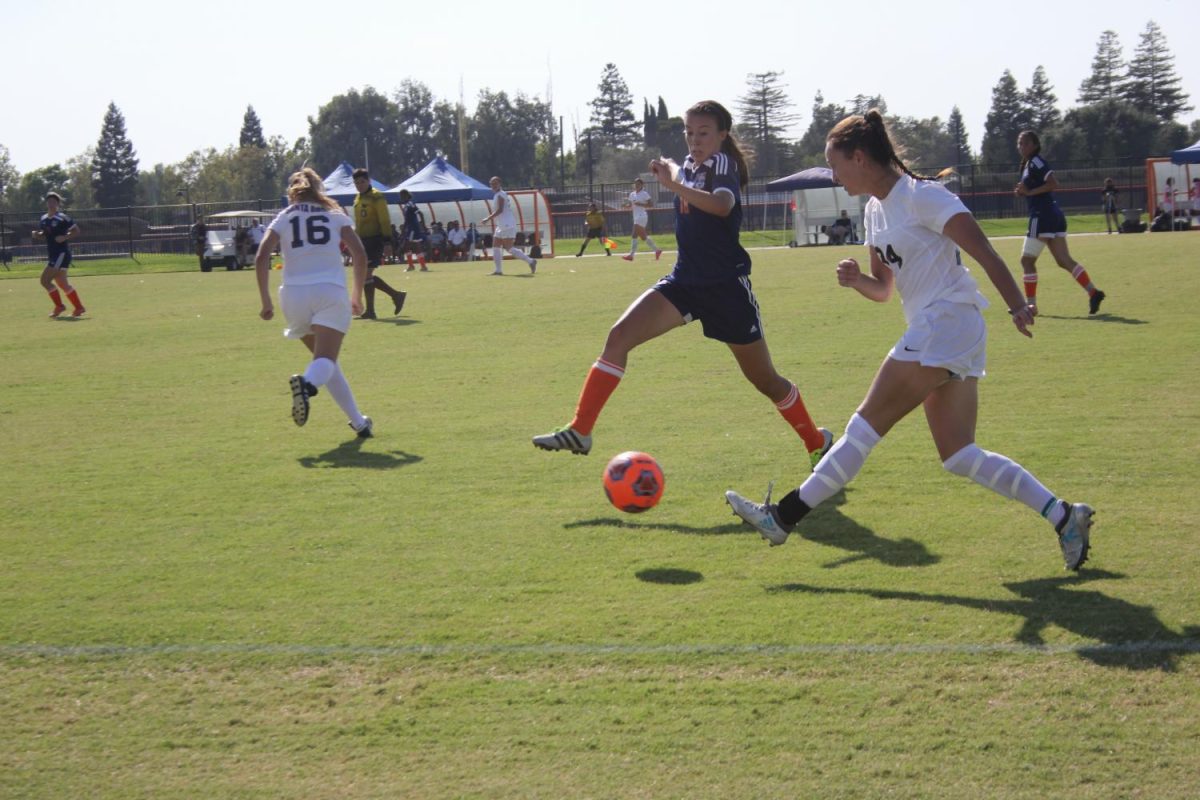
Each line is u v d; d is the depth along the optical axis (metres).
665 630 4.22
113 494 6.59
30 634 4.36
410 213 32.41
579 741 3.39
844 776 3.14
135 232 52.97
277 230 8.10
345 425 8.65
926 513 5.73
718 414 8.49
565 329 14.82
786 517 5.00
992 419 7.84
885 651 3.97
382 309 18.48
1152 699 3.55
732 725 3.46
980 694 3.62
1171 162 39.41
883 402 4.83
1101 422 7.63
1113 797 3.01
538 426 8.31
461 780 3.19
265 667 4.00
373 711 3.64
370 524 5.80
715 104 6.29
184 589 4.84
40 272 41.06
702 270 6.27
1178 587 4.49
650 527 5.64
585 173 118.25
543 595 4.65
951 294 4.74
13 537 5.71
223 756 3.38
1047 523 5.48
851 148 4.79
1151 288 16.48
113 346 14.62
